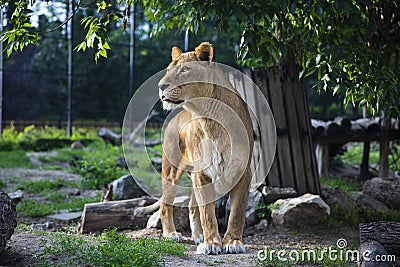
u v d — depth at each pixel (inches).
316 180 309.4
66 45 1082.7
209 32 1061.1
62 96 1045.8
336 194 315.9
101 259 181.0
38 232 235.6
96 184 424.2
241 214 222.2
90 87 1179.3
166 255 205.5
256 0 219.5
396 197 326.6
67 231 283.6
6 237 188.5
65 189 422.3
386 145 436.8
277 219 276.1
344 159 599.2
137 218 280.2
